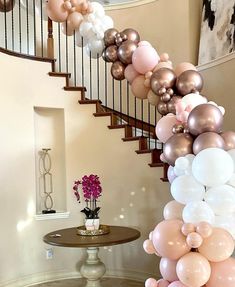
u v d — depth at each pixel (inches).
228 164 80.0
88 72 228.7
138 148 171.8
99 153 176.7
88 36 157.5
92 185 149.6
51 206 178.4
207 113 87.5
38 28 217.6
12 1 173.2
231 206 79.4
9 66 161.2
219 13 190.1
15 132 162.1
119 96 225.6
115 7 227.9
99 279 147.0
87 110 177.5
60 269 171.0
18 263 160.1
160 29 217.2
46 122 179.6
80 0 158.9
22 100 164.6
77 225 174.1
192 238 75.9
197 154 84.1
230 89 174.9
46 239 137.6
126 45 143.8
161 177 166.2
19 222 161.6
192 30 206.2
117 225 173.5
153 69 138.1
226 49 180.2
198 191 82.4
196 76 124.4
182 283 77.5
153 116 217.3
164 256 80.3
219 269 76.4
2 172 157.3
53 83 172.6
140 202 170.6
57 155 179.8
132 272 170.6
